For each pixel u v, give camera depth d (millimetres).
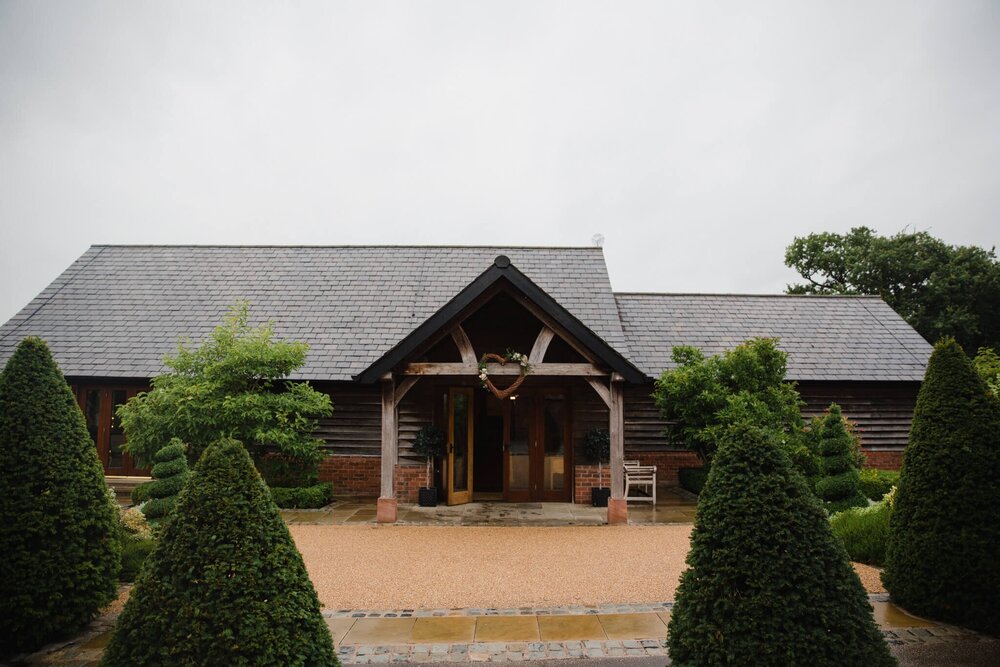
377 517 11078
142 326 15680
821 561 4078
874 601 6699
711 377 13156
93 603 5844
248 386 12477
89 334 15453
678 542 9672
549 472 13305
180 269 17797
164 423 11422
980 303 31016
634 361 15781
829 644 3893
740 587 4129
